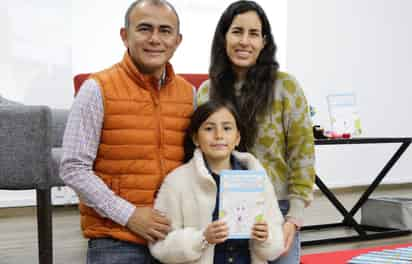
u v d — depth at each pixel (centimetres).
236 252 162
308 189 175
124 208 148
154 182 157
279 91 177
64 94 391
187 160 168
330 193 316
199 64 436
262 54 180
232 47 177
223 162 168
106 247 153
